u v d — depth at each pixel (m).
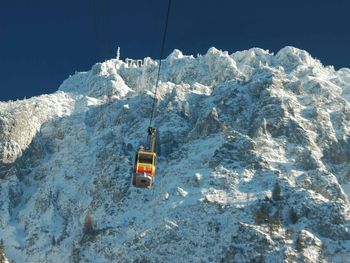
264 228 174.50
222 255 167.88
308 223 179.25
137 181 56.16
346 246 171.75
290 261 160.88
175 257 173.38
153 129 58.06
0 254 158.00
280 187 196.12
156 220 191.88
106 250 189.75
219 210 185.75
